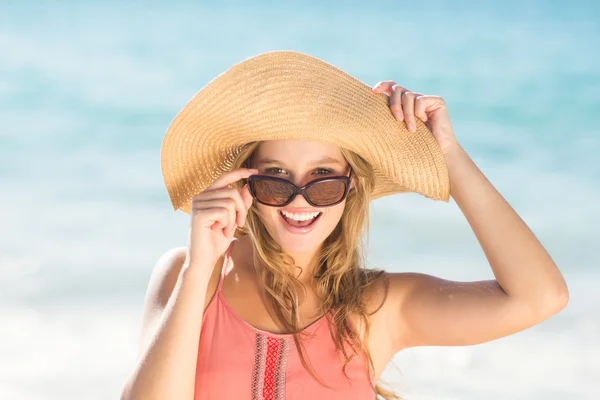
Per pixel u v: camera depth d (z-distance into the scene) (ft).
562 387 28.66
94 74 100.78
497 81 99.50
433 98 12.36
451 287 12.56
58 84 95.35
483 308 12.12
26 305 36.52
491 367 29.78
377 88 12.26
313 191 11.76
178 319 11.35
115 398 28.63
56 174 63.16
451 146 12.37
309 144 11.86
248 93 11.59
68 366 30.71
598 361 30.37
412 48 117.80
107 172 63.72
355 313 12.48
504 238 12.03
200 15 132.98
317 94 11.54
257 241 12.47
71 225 49.88
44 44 113.39
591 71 102.22
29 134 75.87
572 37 119.24
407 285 12.82
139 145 72.90
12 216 51.78
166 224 49.98
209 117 11.87
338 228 12.81
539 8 131.44
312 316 12.53
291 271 12.56
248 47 119.75
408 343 12.87
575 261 42.42
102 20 128.06
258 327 12.24
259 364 11.91
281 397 11.85
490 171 64.28
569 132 76.69
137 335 33.30
